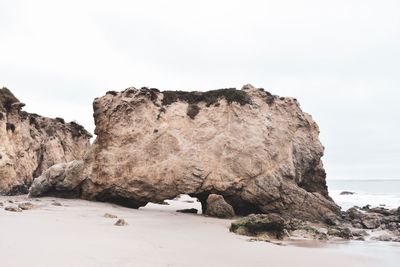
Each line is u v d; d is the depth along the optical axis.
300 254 13.60
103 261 9.47
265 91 29.92
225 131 27.08
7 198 27.16
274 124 28.06
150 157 26.09
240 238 16.19
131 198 26.06
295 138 28.36
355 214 26.81
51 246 10.52
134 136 26.69
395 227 23.70
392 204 47.03
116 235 13.62
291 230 19.98
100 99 27.73
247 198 25.53
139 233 14.74
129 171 25.83
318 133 29.86
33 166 41.84
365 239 20.02
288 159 26.80
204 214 25.06
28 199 26.02
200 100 29.09
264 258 12.27
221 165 25.86
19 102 38.62
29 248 10.04
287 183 26.02
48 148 47.97
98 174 26.25
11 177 34.22
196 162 25.84
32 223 14.55
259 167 25.91
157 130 26.84
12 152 35.59
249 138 26.73
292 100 29.72
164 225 18.36
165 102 28.66
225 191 25.41
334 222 24.55
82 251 10.30
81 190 27.20
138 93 27.91
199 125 27.55
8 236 11.40
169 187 25.66
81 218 17.62
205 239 15.09
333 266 12.10
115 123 27.05
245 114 27.81
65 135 53.94
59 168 27.66
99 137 27.16
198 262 10.64
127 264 9.42
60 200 25.77
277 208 25.39
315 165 28.77
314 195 26.41
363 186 128.25
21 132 40.84
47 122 51.78
